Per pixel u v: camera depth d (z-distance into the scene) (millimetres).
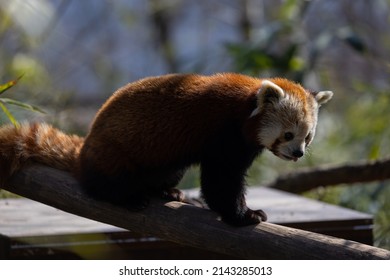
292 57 15703
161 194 9141
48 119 14977
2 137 8938
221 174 8445
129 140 8391
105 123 8539
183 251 9312
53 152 9023
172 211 7949
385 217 13109
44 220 9648
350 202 13922
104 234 9031
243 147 8609
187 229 7738
